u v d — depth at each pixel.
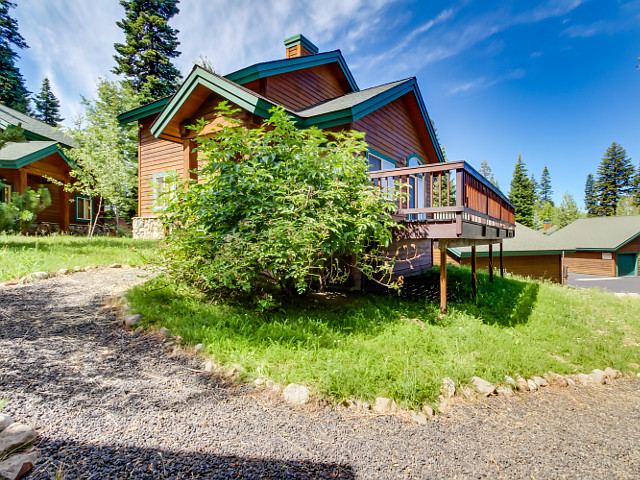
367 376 2.71
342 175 4.28
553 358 3.86
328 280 5.70
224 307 4.00
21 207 8.17
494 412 2.70
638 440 2.50
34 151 11.27
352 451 2.04
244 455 1.88
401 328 3.94
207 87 6.68
